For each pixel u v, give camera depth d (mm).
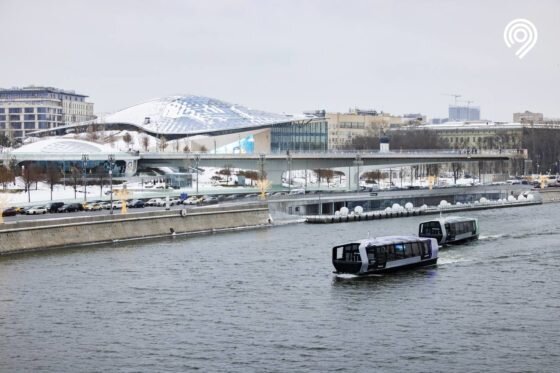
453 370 90625
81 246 170875
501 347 98125
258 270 144125
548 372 89875
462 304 118938
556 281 134875
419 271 144500
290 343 100438
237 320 110625
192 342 101188
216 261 153000
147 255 159625
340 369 91125
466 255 163000
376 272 140625
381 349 97812
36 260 152000
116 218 180750
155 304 119188
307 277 138250
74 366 93375
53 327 107688
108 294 124938
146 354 96938
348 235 194875
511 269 146250
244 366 92500
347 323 108875
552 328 105625
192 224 199125
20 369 92625
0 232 157500
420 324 108188
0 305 118375
